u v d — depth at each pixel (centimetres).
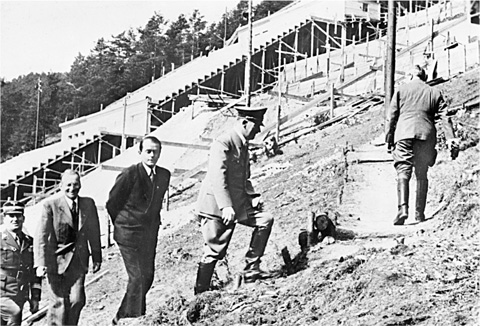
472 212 1238
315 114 2628
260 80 4131
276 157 2134
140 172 1359
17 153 3631
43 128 3722
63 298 1314
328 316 1012
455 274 1041
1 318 1396
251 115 1266
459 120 1717
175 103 3709
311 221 1294
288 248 1374
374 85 2939
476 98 1959
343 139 2114
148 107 3281
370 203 1503
